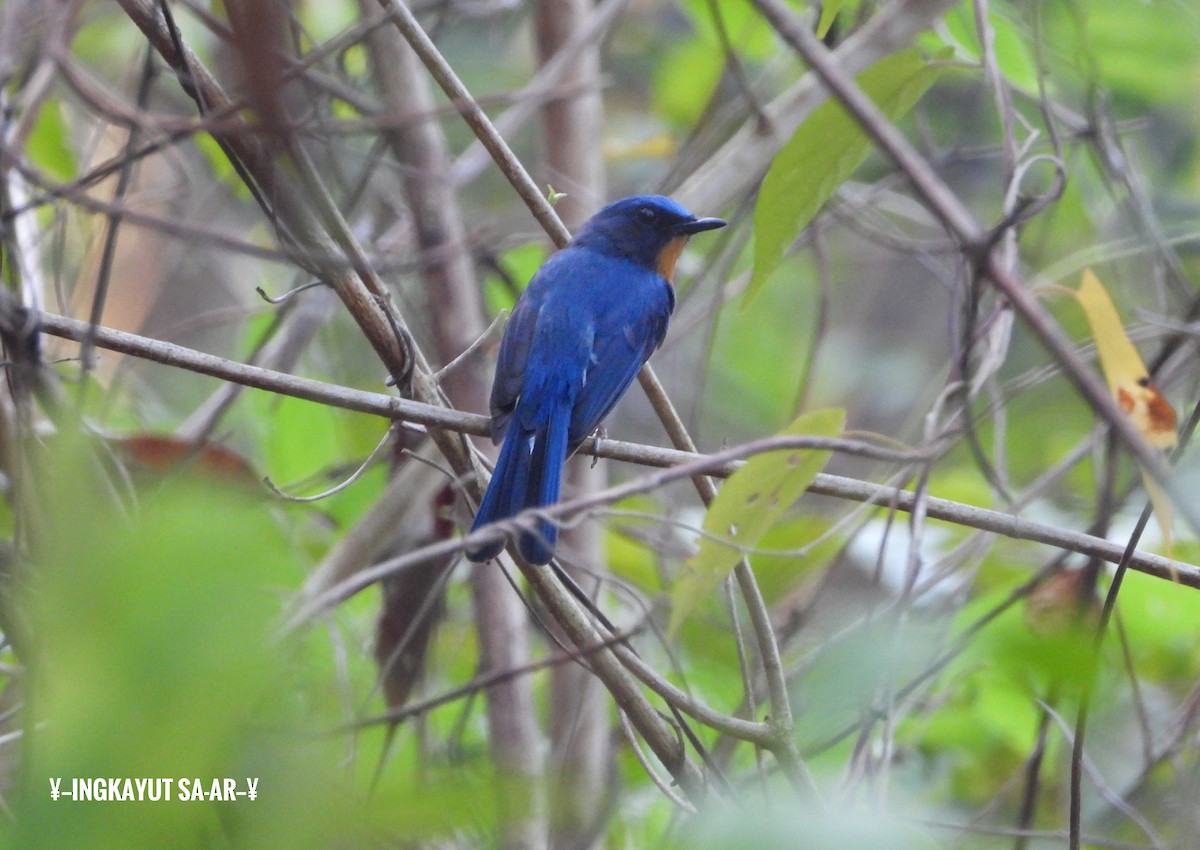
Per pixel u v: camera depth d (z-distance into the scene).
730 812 3.34
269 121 6.36
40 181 6.02
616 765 9.06
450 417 8.08
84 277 11.64
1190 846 8.46
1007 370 14.89
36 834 2.96
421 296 12.21
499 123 12.95
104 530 3.14
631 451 8.86
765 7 4.47
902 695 7.17
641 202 10.66
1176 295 11.24
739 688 10.05
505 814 3.67
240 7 5.96
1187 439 7.64
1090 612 9.02
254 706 3.36
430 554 4.88
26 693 3.92
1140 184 11.21
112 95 8.92
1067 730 7.82
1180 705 10.15
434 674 10.66
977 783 11.05
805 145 7.67
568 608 7.75
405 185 11.24
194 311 15.95
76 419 4.06
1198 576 7.55
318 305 12.11
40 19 7.30
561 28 12.73
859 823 3.30
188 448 9.69
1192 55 14.10
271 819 3.30
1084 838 8.20
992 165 16.53
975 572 9.70
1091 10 13.51
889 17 11.41
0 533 9.87
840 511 12.66
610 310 9.85
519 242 12.29
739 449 5.51
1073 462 9.98
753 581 7.66
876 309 21.05
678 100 16.25
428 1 12.59
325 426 12.22
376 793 3.61
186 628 2.97
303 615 4.14
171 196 12.08
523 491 8.87
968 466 14.63
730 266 11.07
